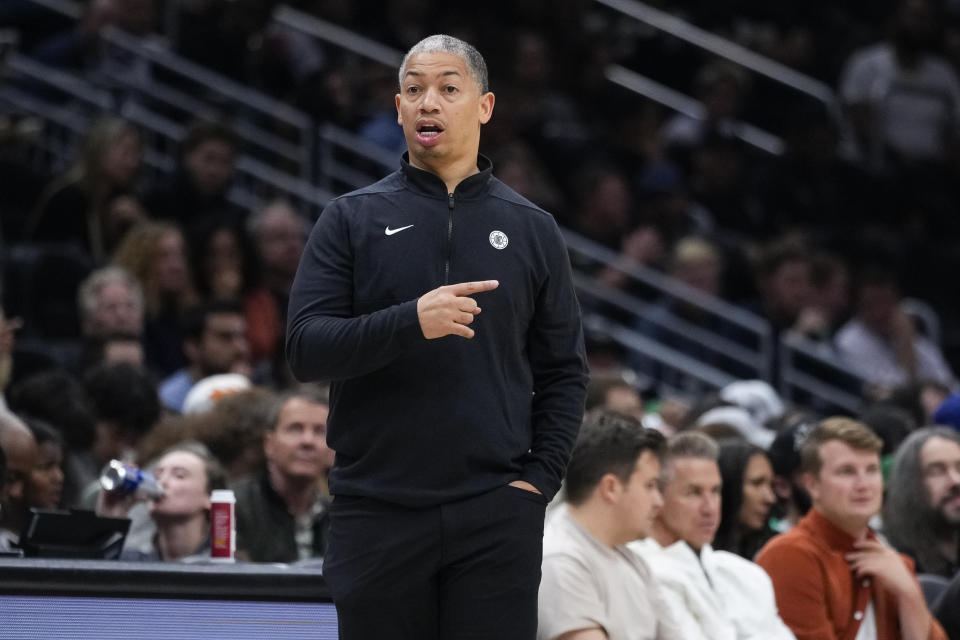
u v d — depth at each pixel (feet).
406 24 151.12
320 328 38.27
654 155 147.74
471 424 38.83
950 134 151.84
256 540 65.21
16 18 143.23
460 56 40.37
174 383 88.58
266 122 131.34
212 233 101.71
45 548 49.83
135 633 45.85
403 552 38.73
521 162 132.67
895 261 139.23
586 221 133.39
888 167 150.10
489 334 39.32
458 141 40.09
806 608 60.85
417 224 39.63
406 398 38.78
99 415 72.59
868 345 121.08
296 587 47.75
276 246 107.45
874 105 151.12
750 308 126.31
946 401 83.30
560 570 52.31
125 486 56.54
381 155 127.03
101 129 108.68
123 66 132.46
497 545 38.96
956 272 141.69
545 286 40.55
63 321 103.14
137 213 108.27
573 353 41.04
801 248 122.93
